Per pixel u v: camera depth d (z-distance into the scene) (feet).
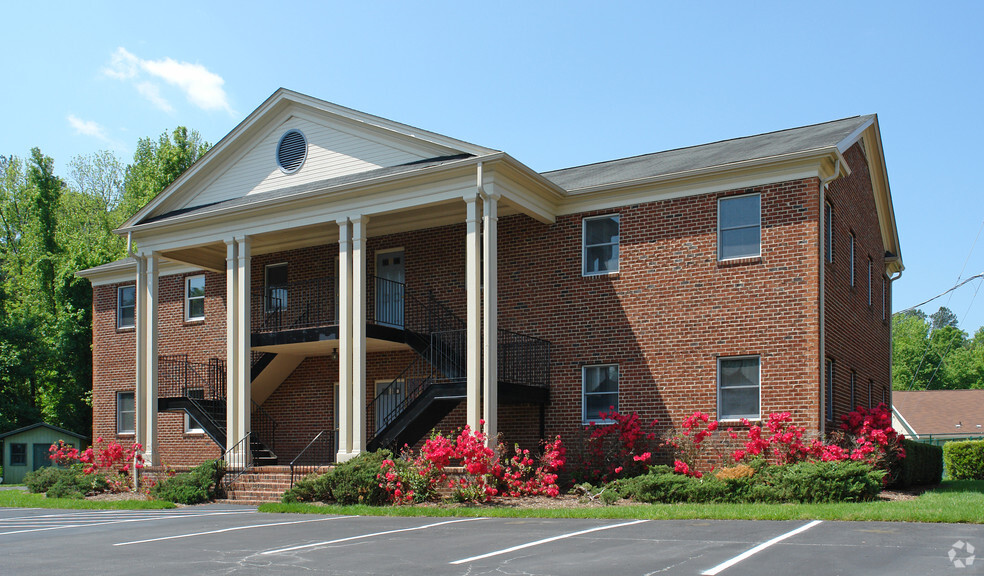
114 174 209.26
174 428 87.76
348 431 61.82
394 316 74.59
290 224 67.15
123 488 71.97
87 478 72.64
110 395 94.84
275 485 61.67
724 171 60.13
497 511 47.24
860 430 57.52
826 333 59.16
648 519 42.34
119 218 185.06
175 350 89.04
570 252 66.49
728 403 59.72
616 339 63.93
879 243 80.94
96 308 97.66
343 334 63.10
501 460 57.67
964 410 153.58
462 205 67.77
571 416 65.00
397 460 55.36
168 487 62.90
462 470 55.16
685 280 61.72
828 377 61.11
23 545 38.14
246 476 64.49
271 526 43.09
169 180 164.04
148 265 76.02
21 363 126.21
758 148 65.57
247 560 31.50
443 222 72.38
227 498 62.54
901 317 314.96
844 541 32.14
